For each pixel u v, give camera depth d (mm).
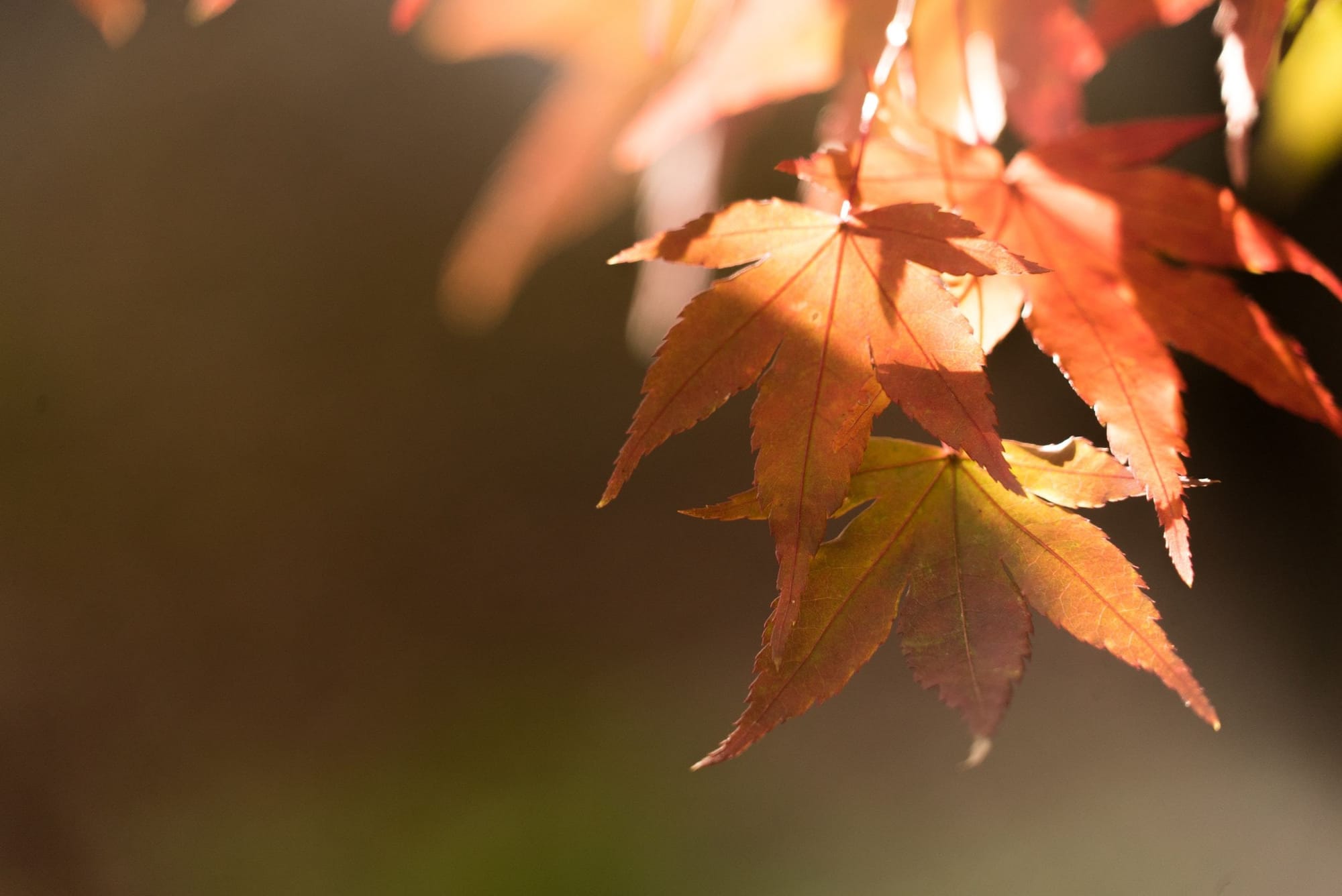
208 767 2434
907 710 2139
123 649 2674
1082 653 2135
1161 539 2125
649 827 1997
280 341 3064
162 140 3248
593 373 2982
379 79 3166
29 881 2213
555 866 1959
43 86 3297
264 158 3219
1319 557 1906
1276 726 1865
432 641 2641
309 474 2908
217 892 2131
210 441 2959
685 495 2770
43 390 2998
